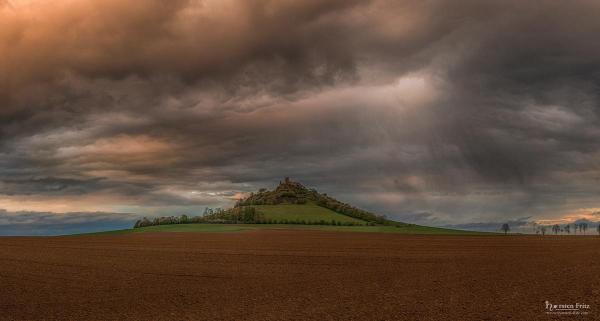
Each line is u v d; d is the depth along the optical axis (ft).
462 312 69.46
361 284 102.58
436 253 183.01
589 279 95.81
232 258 165.78
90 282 111.04
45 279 116.26
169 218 561.02
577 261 133.69
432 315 68.28
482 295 82.89
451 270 123.54
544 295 80.28
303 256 172.35
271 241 262.67
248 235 325.21
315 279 113.19
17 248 208.74
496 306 72.74
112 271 131.03
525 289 87.10
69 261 156.15
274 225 536.01
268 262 152.25
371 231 409.69
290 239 281.54
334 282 107.14
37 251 194.18
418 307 74.33
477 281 100.42
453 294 85.20
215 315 73.15
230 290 98.27
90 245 229.25
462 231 508.53
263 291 96.27
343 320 67.10
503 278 103.50
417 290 91.45
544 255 161.48
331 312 72.84
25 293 96.32
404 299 81.97
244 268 137.18
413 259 158.51
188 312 76.02
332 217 619.26
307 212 644.69
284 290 96.99
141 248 210.79
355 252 189.88
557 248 196.54
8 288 102.68
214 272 128.47
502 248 205.26
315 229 448.24
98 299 89.20
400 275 116.37
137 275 123.03
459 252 186.39
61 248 210.18
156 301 86.58
